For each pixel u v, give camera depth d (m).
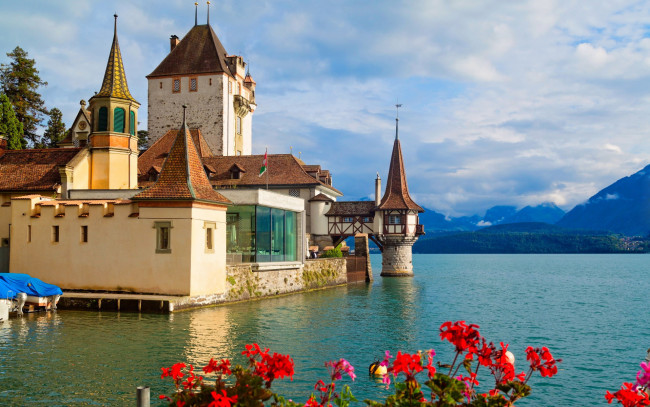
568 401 18.09
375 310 38.75
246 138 85.56
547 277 94.44
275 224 45.03
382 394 17.75
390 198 73.19
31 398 16.03
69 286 34.88
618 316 40.28
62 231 35.22
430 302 46.38
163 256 33.19
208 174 69.94
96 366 19.44
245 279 40.00
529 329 33.06
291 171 70.69
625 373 21.89
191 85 76.88
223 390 8.21
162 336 24.73
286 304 39.44
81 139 61.41
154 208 33.38
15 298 29.73
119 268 33.94
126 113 46.19
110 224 34.34
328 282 57.03
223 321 29.61
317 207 70.12
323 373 20.02
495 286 70.00
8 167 45.59
